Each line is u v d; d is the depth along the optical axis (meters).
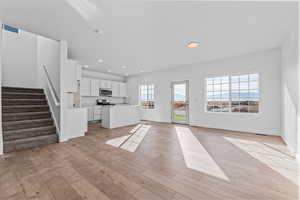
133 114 5.79
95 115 6.17
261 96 3.92
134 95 7.58
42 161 2.26
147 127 5.07
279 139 3.42
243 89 4.30
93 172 1.92
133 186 1.61
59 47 3.31
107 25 2.56
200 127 5.05
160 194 1.47
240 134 3.97
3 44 4.38
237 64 4.34
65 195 1.45
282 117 3.44
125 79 8.05
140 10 2.11
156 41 3.27
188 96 5.56
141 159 2.34
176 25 2.55
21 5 1.98
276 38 3.07
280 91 3.63
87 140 3.44
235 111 4.45
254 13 2.18
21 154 2.54
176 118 5.95
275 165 2.11
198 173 1.89
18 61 4.66
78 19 2.36
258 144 3.08
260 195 1.44
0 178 1.76
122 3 1.94
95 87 6.37
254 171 1.93
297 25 2.29
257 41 3.24
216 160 2.29
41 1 1.90
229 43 3.37
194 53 4.07
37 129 3.14
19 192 1.50
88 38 3.12
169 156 2.46
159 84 6.45
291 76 2.68
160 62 5.09
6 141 2.72
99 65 5.53
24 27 2.63
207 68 4.99
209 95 5.05
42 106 3.76
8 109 3.17
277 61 3.67
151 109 6.79
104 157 2.42
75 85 3.65
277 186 1.59
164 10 2.11
